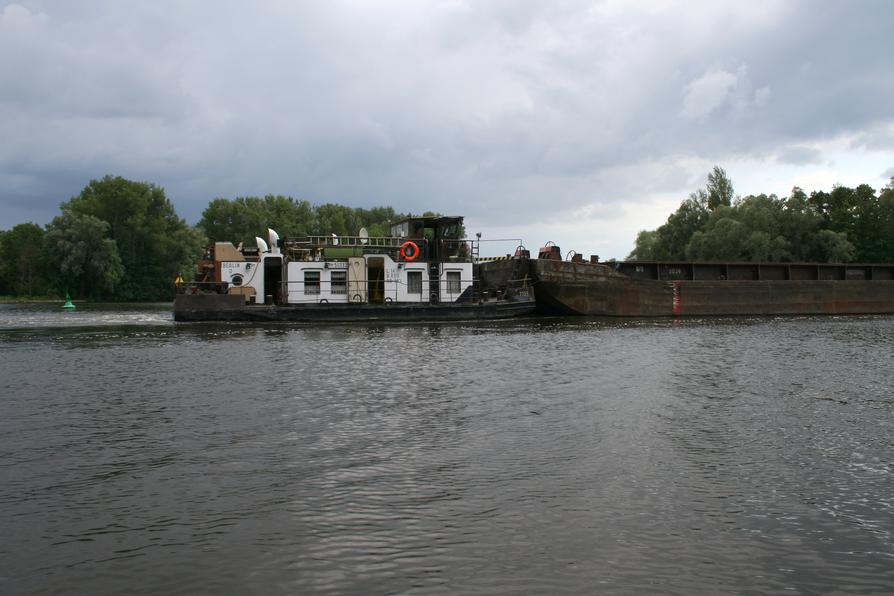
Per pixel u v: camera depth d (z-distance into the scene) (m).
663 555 6.33
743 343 25.83
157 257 102.94
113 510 7.38
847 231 80.88
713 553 6.39
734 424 11.59
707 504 7.66
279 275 38.25
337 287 37.56
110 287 94.56
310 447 9.93
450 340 26.81
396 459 9.32
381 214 153.38
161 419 11.77
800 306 49.19
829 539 6.75
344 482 8.32
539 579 5.84
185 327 33.56
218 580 5.80
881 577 5.95
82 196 105.00
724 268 48.44
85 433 10.73
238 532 6.79
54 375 16.92
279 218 127.06
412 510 7.39
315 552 6.34
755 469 9.00
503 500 7.71
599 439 10.49
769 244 71.44
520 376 16.95
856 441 10.50
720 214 83.12
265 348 23.50
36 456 9.43
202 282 37.19
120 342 25.70
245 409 12.64
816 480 8.55
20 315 48.28
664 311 45.31
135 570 5.98
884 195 81.25
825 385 15.73
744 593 5.64
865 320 41.78
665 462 9.27
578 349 23.42
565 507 7.52
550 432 10.93
